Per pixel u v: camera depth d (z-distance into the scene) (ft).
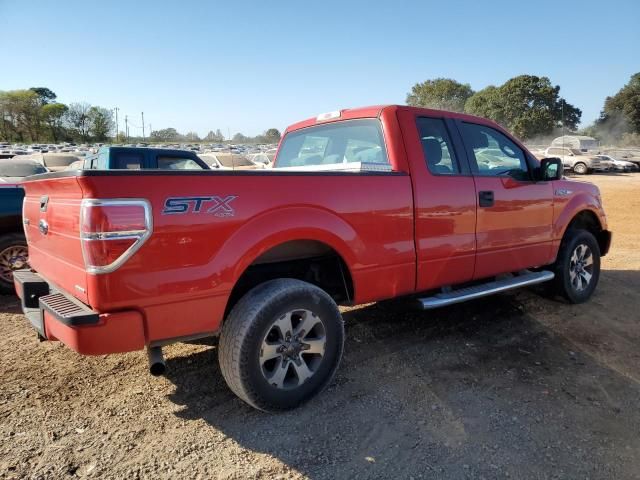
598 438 9.54
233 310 9.84
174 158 26.63
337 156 14.64
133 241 8.29
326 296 10.66
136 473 8.35
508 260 15.08
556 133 241.55
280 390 10.11
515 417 10.27
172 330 8.93
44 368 12.41
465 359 13.21
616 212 47.09
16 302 18.25
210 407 10.59
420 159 12.76
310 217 10.39
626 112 267.39
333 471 8.51
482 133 14.94
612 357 13.44
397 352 13.64
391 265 12.03
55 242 9.77
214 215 9.12
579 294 17.88
